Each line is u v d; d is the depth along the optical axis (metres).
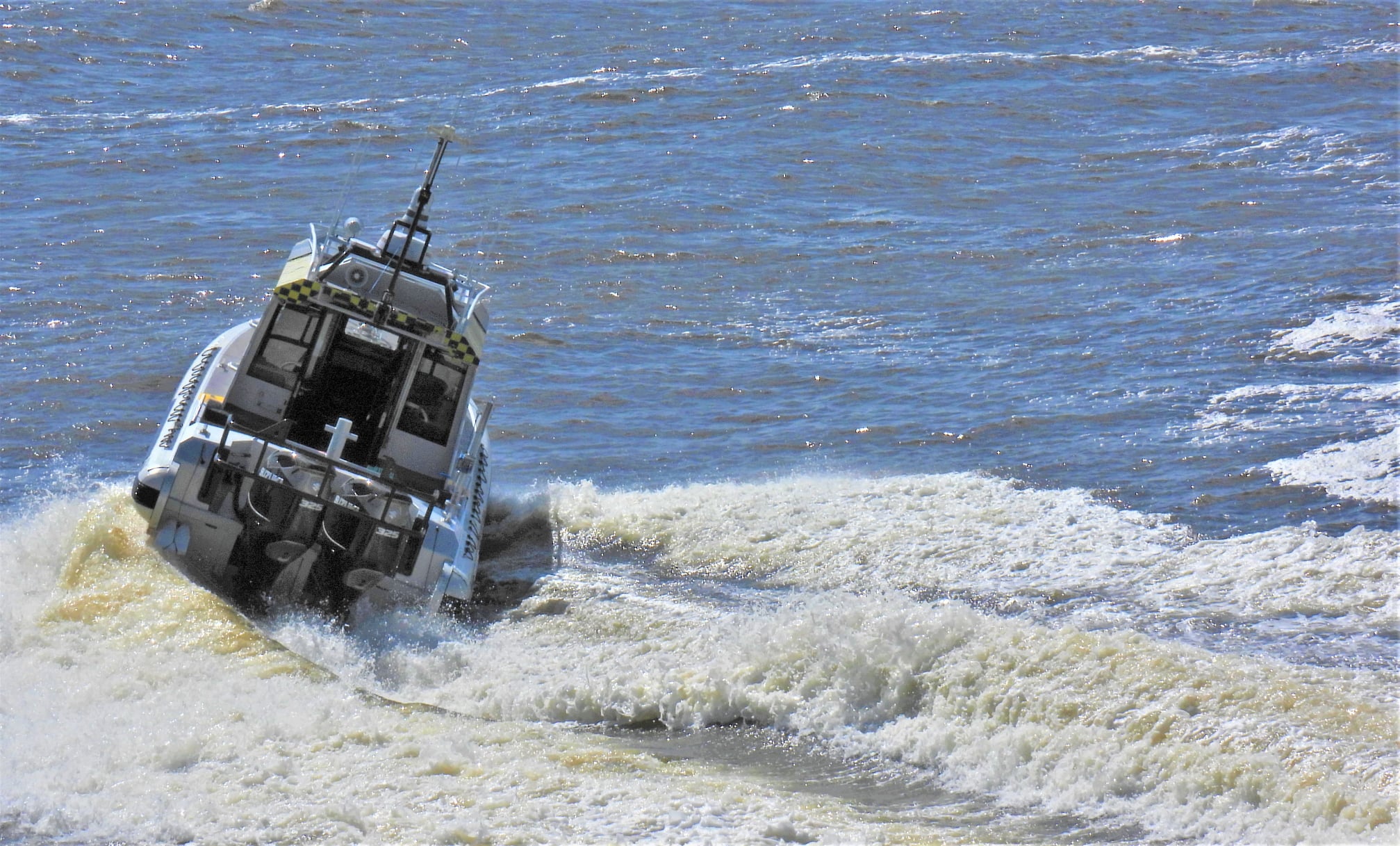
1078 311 84.31
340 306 41.31
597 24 183.88
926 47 175.38
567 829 25.30
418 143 128.25
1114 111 148.38
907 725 31.92
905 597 37.22
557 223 105.12
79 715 29.80
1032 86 157.25
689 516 52.22
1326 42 182.50
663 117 139.75
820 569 46.81
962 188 118.69
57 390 65.31
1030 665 32.16
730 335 81.56
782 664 34.53
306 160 121.19
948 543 48.66
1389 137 133.25
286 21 175.25
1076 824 27.06
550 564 47.84
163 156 119.88
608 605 42.62
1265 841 25.64
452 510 41.66
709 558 48.16
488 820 25.52
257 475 37.69
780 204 112.69
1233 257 94.50
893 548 48.28
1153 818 27.12
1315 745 27.83
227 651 33.66
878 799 28.53
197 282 86.25
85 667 32.47
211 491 38.22
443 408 42.97
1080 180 121.81
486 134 132.38
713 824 25.84
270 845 24.39
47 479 53.88
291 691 31.47
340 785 26.92
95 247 92.81
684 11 193.38
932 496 54.06
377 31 174.25
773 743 32.19
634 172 120.56
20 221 98.62
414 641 38.62
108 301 81.12
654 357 77.50
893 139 134.38
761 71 159.50
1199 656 31.77
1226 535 48.09
